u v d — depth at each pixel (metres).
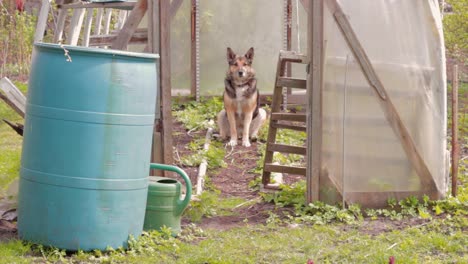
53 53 5.63
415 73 6.75
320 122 6.71
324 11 6.69
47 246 5.71
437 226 6.35
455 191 7.01
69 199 5.63
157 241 5.91
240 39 11.47
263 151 8.85
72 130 5.59
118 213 5.71
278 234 6.21
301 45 11.41
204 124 9.92
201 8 11.37
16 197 6.55
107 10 10.77
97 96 5.58
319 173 6.74
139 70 5.70
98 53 5.58
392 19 6.69
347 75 6.71
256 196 7.38
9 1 12.66
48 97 5.62
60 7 7.54
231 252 5.84
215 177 8.05
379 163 6.75
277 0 11.44
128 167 5.70
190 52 11.34
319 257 5.75
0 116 9.97
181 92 11.43
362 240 6.05
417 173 6.79
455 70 6.97
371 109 6.72
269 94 11.45
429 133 6.79
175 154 8.70
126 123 5.66
